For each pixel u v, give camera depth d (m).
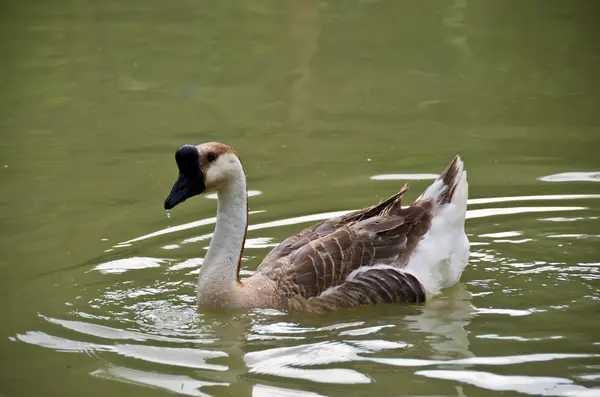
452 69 22.31
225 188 11.76
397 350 10.52
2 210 15.13
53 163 17.31
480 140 17.95
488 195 15.19
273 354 10.51
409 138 18.25
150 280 12.71
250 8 28.03
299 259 11.99
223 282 11.75
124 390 9.69
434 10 27.31
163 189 16.02
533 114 19.28
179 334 11.14
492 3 27.86
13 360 10.39
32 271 12.94
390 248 12.23
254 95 21.05
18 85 21.81
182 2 28.98
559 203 14.74
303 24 26.36
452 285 12.48
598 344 10.44
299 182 16.11
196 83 21.88
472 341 10.66
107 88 21.61
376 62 22.94
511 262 12.88
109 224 14.55
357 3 28.36
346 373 9.95
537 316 11.29
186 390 9.66
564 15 26.23
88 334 11.08
